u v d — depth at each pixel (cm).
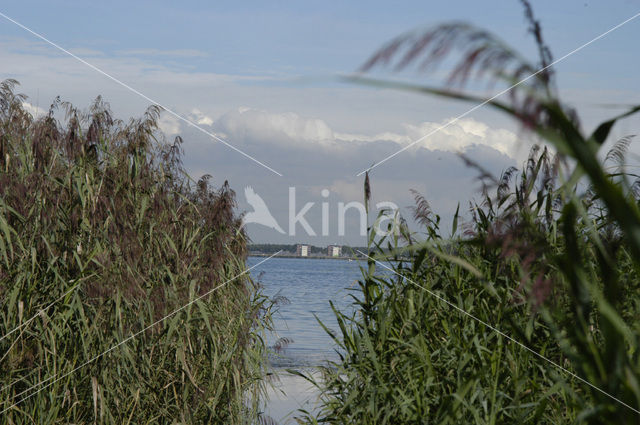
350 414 476
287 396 740
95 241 546
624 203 93
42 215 534
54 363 481
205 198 687
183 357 551
